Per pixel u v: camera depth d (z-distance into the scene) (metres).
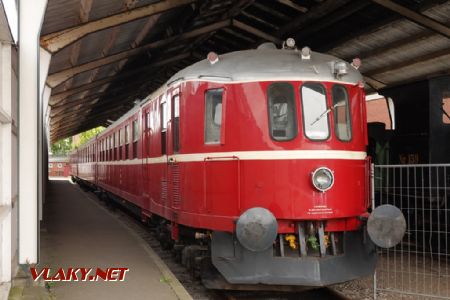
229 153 6.33
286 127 6.21
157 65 15.89
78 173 33.50
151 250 9.26
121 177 13.92
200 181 6.75
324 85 6.32
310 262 5.96
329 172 6.13
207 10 11.39
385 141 11.39
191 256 7.36
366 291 7.17
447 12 8.79
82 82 15.47
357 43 11.22
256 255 6.03
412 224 10.51
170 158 7.80
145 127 10.14
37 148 6.62
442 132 10.20
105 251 9.16
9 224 6.03
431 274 8.12
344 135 6.47
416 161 10.55
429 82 10.17
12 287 6.09
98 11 8.99
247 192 6.21
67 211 16.52
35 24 6.63
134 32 11.53
